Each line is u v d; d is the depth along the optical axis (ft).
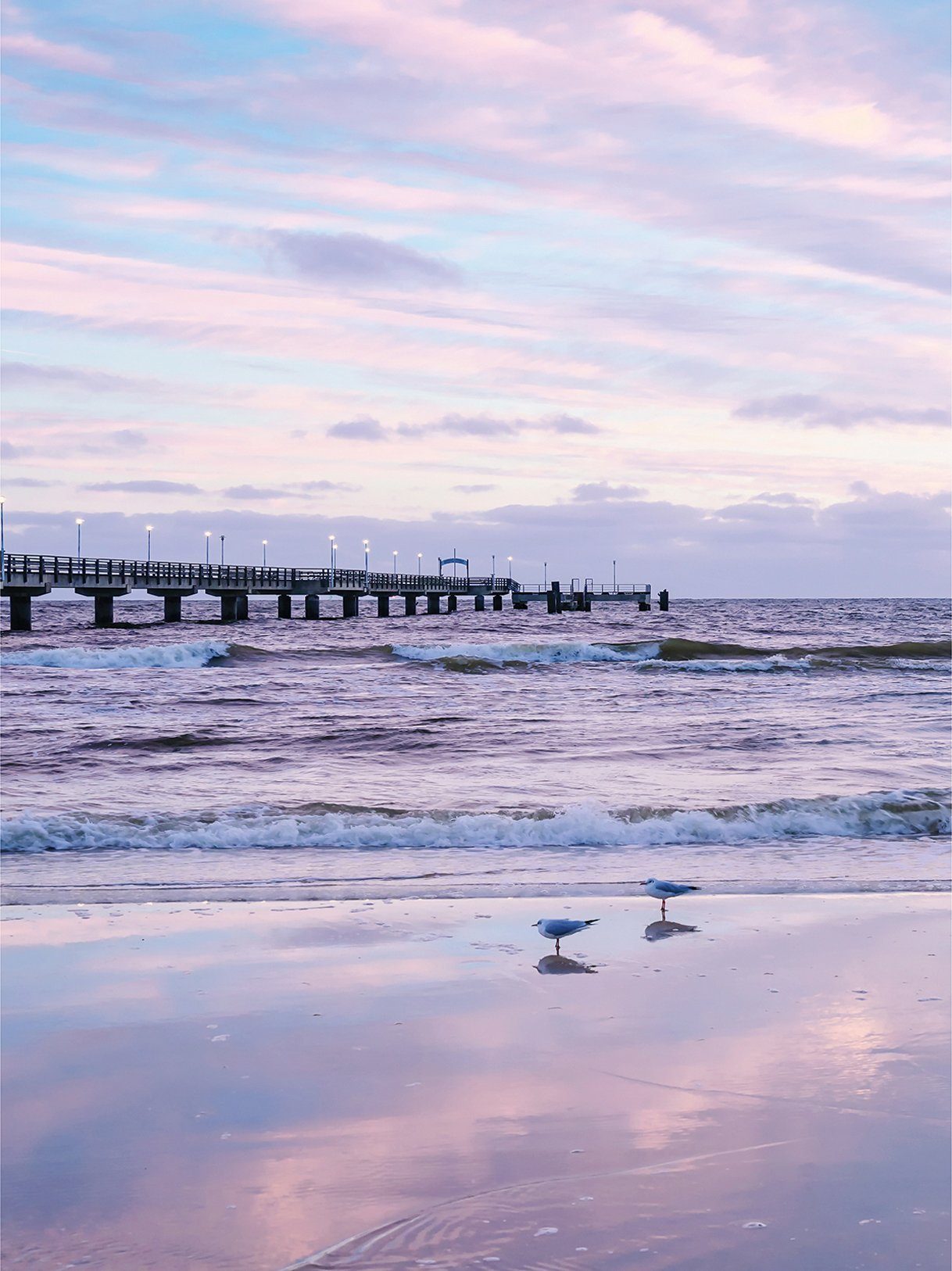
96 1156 16.11
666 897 31.89
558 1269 12.71
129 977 25.85
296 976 25.89
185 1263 13.08
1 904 33.99
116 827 46.19
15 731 85.71
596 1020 22.34
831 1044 20.57
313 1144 16.42
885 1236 13.37
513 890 36.47
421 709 105.40
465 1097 18.25
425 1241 13.46
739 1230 13.52
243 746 79.51
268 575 302.86
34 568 220.02
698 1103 17.75
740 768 67.62
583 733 85.46
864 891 36.11
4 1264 13.11
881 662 154.71
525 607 486.38
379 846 45.37
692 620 400.47
